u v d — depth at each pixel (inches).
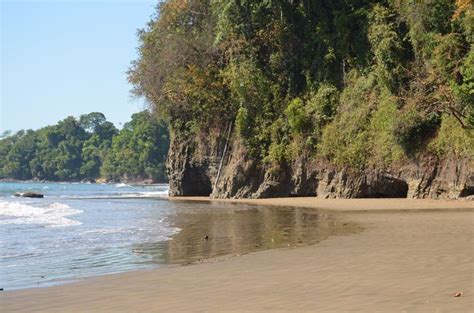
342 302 261.3
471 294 265.9
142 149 5137.8
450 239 482.3
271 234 593.3
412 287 286.7
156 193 2330.2
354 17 1489.9
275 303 266.2
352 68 1475.1
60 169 6063.0
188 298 286.2
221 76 1737.2
